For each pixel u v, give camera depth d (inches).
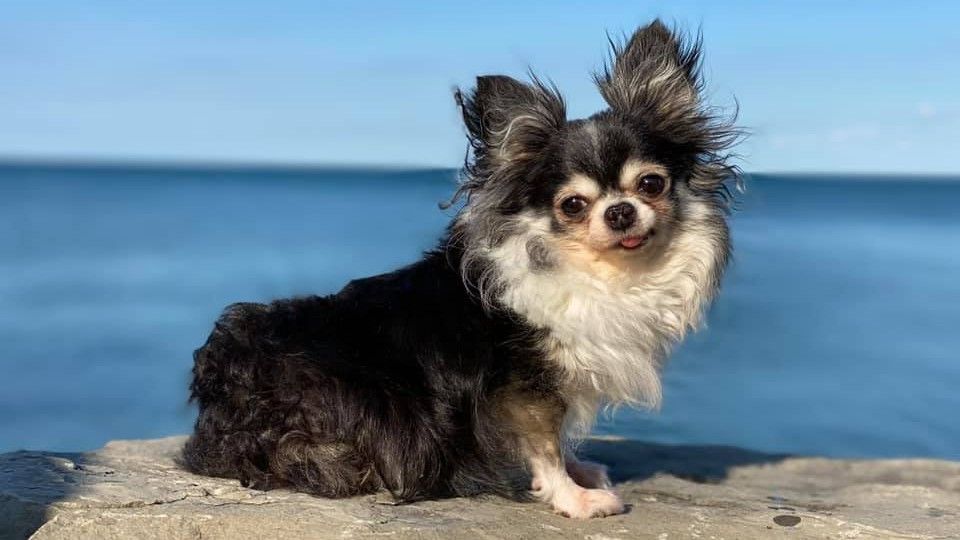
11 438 55.2
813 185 737.6
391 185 604.7
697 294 31.9
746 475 38.4
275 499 28.8
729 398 58.7
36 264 123.0
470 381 30.0
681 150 32.1
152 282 108.0
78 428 56.9
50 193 392.5
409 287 31.3
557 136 31.4
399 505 29.3
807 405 57.1
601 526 28.6
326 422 29.7
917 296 97.3
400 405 29.7
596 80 33.4
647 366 31.2
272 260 125.4
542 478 30.0
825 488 36.2
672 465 39.3
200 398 31.3
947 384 61.5
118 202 310.5
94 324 85.2
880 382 62.4
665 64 32.9
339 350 30.5
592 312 30.2
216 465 30.5
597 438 42.7
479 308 30.4
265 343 30.6
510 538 27.4
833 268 123.3
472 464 30.5
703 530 28.4
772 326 81.4
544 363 30.0
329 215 229.6
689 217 31.7
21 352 74.5
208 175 1012.5
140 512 27.4
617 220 30.0
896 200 399.2
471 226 31.3
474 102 32.1
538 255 30.4
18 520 27.6
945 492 34.4
